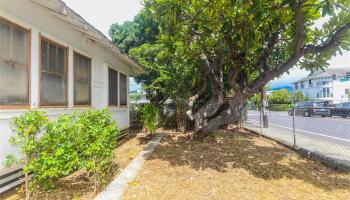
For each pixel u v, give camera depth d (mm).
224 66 8617
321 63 6754
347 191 4227
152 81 14305
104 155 4078
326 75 50156
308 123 18297
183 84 12812
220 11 5922
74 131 3732
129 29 17703
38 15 4715
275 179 4812
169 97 13852
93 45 7395
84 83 6805
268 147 8078
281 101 49594
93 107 7387
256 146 8234
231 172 5230
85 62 6898
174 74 12953
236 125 14578
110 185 4352
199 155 6785
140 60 14023
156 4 5703
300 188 4352
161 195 3951
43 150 3439
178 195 3969
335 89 48875
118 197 3824
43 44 4906
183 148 7805
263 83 6941
